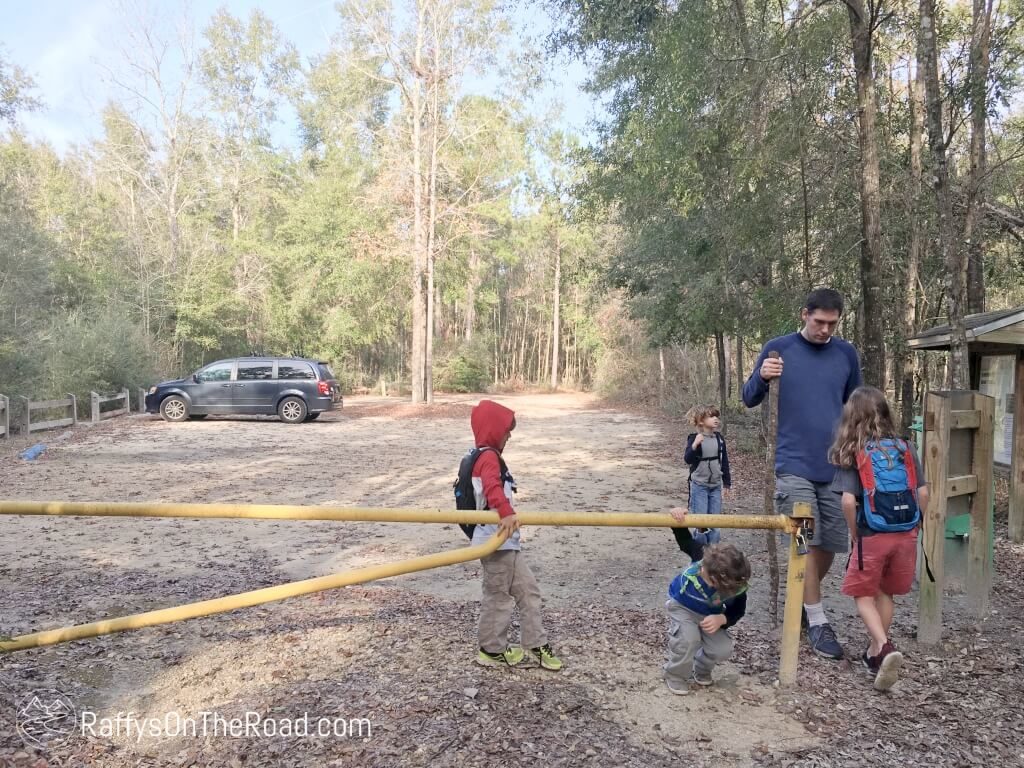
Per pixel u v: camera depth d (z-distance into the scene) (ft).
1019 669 13.64
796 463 14.44
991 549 16.78
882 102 38.88
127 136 119.65
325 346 120.47
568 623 15.90
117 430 60.49
